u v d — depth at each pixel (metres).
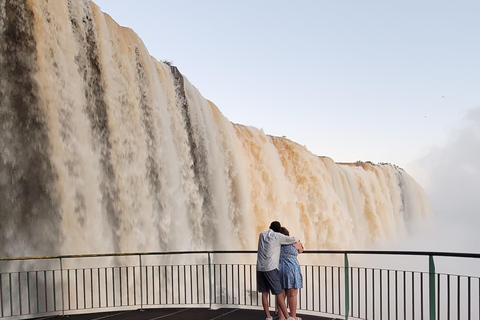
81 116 22.03
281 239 8.01
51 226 20.23
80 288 20.42
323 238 45.78
